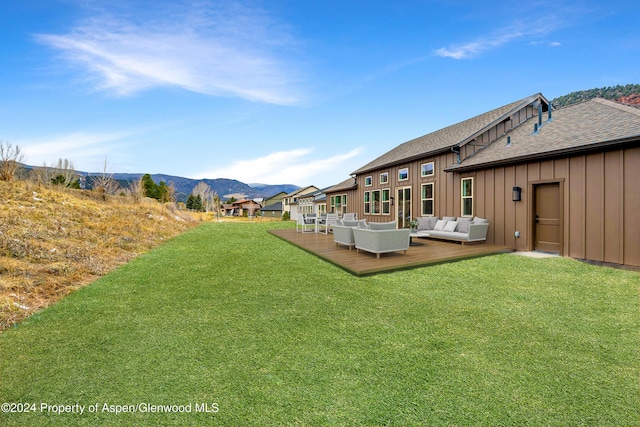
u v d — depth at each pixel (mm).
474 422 1945
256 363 2666
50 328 3424
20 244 5977
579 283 5090
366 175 17016
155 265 6758
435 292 4688
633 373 2473
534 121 10805
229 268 6430
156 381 2410
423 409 2070
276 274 5875
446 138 12266
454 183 10750
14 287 4473
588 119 8195
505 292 4660
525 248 8125
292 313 3855
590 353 2809
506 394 2221
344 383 2367
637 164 5863
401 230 7078
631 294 4492
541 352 2834
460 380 2395
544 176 7629
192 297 4520
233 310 3975
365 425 1928
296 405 2119
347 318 3682
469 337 3152
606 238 6340
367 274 5727
